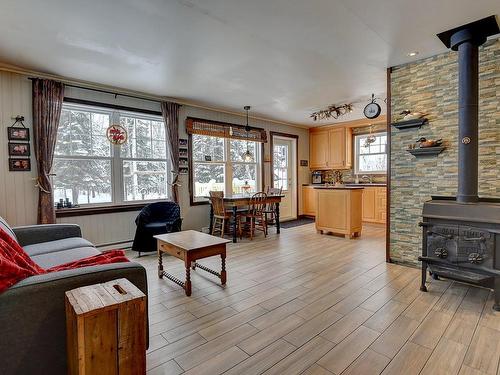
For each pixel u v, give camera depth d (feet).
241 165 20.22
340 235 17.30
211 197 16.35
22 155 11.41
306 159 25.18
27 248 8.40
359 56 10.20
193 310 7.73
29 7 7.09
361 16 7.59
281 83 13.26
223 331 6.70
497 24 7.90
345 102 16.79
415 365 5.44
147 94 14.78
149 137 15.43
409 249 11.10
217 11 7.34
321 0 6.87
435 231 8.41
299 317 7.30
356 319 7.17
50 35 8.58
